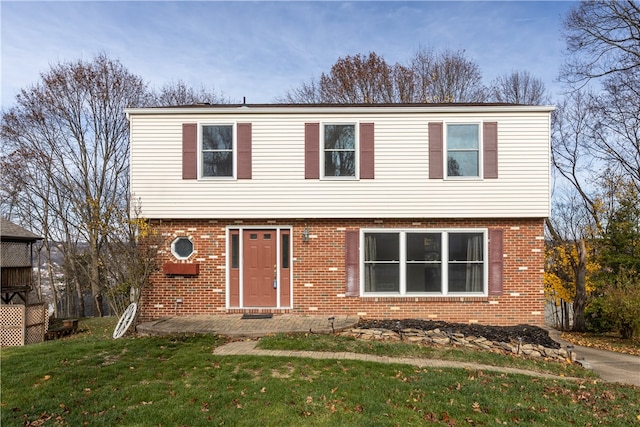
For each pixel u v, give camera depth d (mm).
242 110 11859
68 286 30781
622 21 18109
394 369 7617
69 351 8477
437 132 11836
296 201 11836
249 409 5695
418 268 11938
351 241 11922
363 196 11836
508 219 11891
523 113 11805
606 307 13219
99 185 27047
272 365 7555
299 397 6094
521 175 11758
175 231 11953
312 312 11852
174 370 7281
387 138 11883
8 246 17969
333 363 7762
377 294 11883
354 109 11844
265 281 11984
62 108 24641
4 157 24250
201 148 11930
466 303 11805
